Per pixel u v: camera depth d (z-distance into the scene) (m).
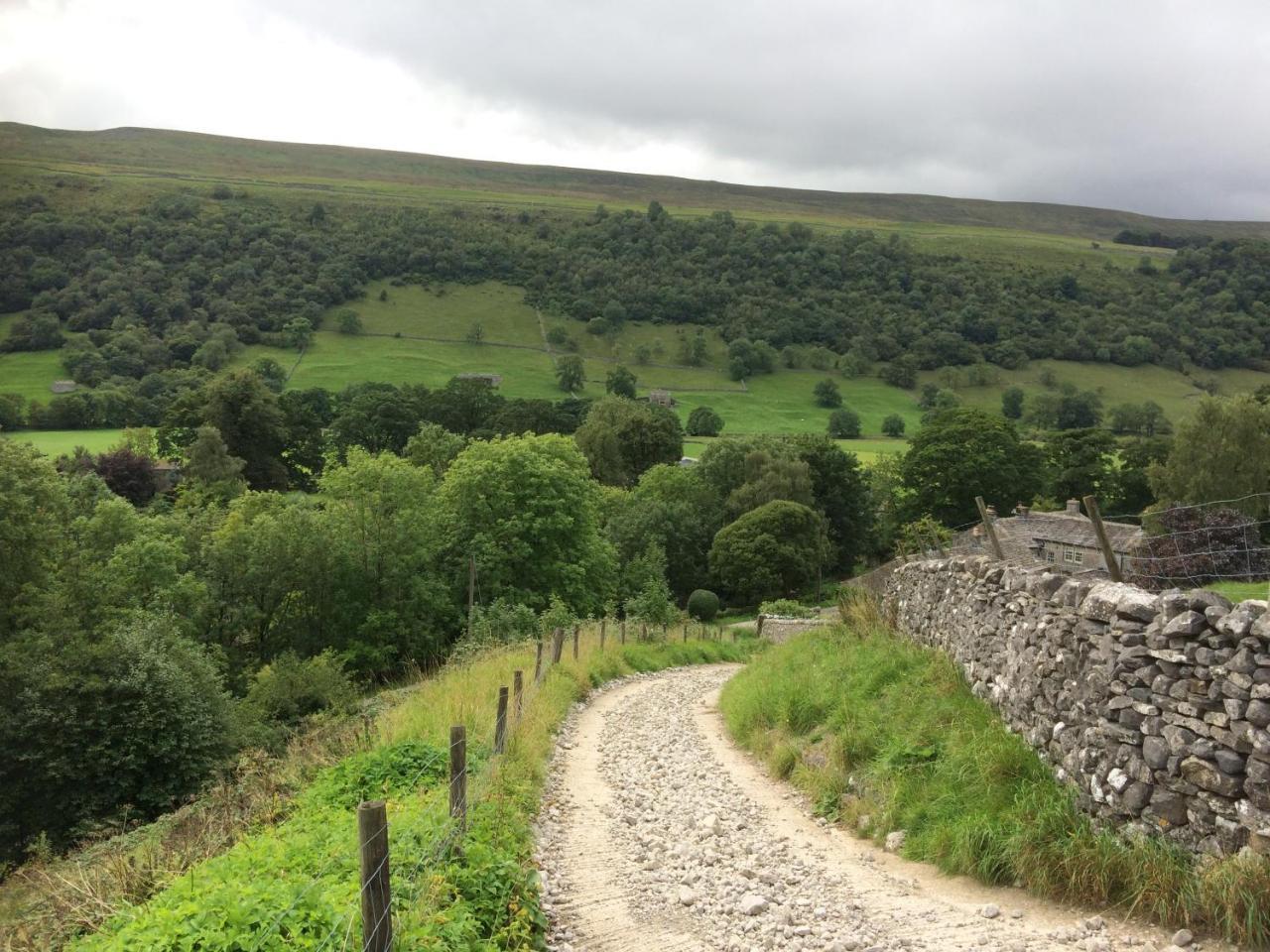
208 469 85.56
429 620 49.69
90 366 133.38
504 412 113.25
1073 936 6.78
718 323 194.88
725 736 16.95
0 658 26.08
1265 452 51.50
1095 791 8.40
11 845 23.25
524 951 6.41
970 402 146.25
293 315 175.50
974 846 8.41
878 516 93.94
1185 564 18.25
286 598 49.00
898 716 12.51
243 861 6.95
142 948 5.02
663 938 7.27
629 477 105.38
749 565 73.81
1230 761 6.84
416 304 197.50
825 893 8.23
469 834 7.78
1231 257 192.50
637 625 41.22
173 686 25.73
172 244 190.12
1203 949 6.33
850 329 186.00
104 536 48.19
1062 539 41.44
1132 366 156.12
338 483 51.25
